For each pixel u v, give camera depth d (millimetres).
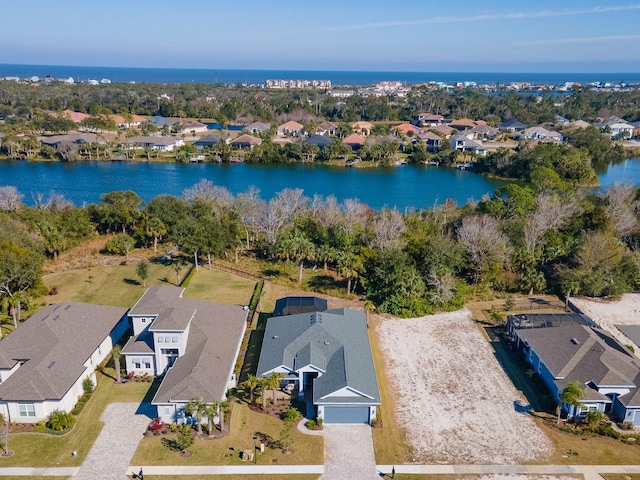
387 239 76062
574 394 43500
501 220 85750
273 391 47625
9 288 61375
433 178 154500
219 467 38594
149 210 88938
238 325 55375
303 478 37875
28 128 185000
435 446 41625
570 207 87312
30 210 86438
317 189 137500
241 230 88188
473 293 70750
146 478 37375
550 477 38469
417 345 57344
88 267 78312
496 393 48875
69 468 38312
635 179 152750
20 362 46781
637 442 42219
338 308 64562
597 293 68875
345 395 43594
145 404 45875
